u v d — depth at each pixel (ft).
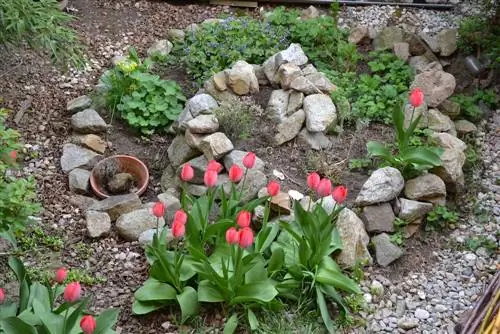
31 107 14.05
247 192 12.05
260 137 13.01
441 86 13.57
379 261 11.51
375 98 13.78
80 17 16.11
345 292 11.05
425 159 12.05
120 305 10.87
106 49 15.40
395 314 10.91
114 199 12.32
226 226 10.91
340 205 11.72
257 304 10.50
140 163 12.89
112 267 11.43
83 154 13.14
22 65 14.78
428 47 15.01
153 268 10.62
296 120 13.03
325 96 13.24
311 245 10.69
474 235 12.09
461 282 11.39
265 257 11.14
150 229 11.82
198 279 10.80
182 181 12.53
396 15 16.31
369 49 15.24
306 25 15.15
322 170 12.55
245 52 14.55
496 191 12.78
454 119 13.87
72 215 12.21
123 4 16.60
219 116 12.84
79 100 13.98
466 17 15.89
